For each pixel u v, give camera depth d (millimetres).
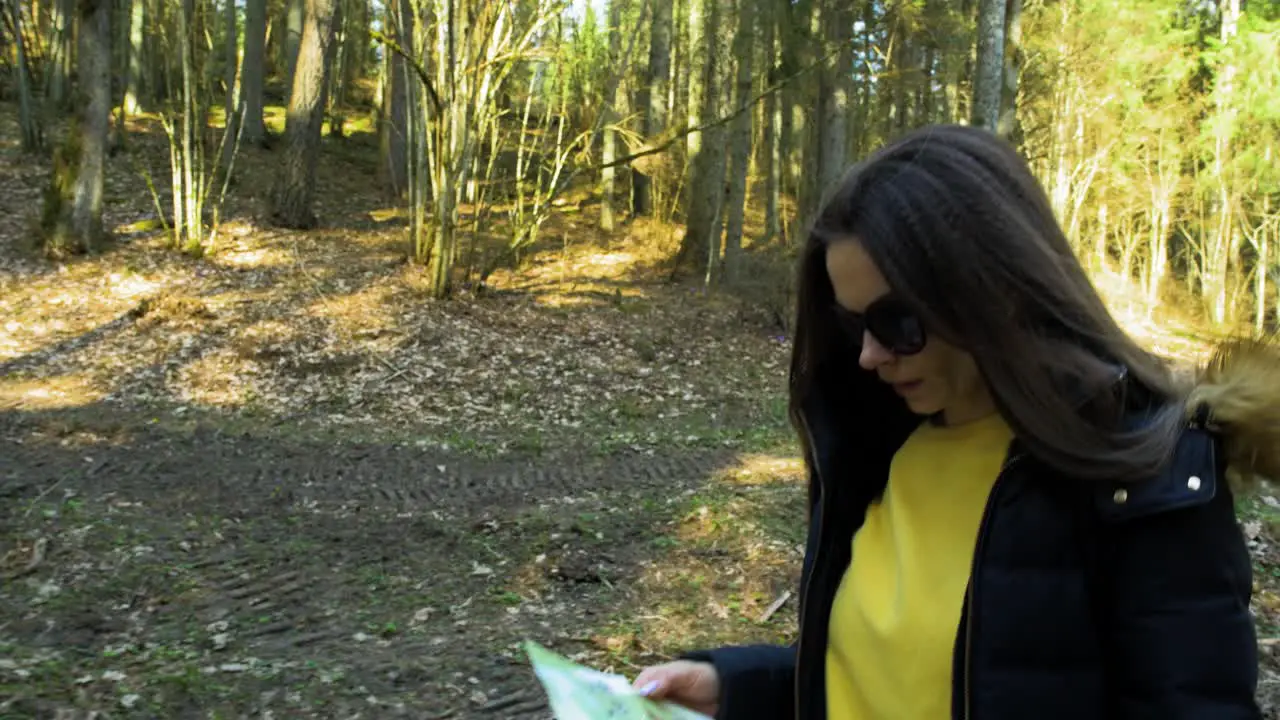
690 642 4770
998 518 979
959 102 22594
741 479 8250
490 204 17359
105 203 18047
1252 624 881
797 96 19812
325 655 4633
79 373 10836
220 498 7277
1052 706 935
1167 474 878
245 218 18562
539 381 12305
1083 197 28359
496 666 4496
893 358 993
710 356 14336
